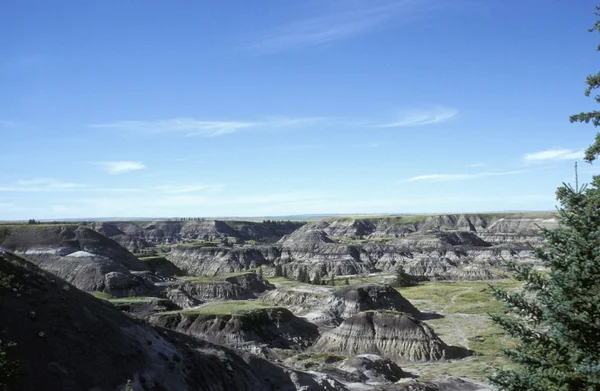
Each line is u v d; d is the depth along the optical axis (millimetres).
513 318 20656
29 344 35531
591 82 21656
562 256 19000
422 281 195750
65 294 44094
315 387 60812
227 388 49500
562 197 19219
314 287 148000
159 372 43656
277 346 95750
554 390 17562
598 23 21359
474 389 66062
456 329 111562
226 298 144500
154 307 105188
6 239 145125
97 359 39000
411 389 62594
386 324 97188
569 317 17219
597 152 21312
